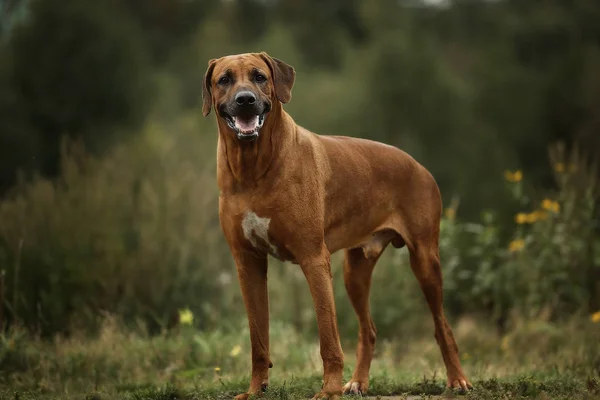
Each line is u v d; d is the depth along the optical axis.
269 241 6.98
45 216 11.42
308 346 10.39
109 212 11.75
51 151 31.48
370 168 7.76
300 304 12.23
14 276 10.63
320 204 7.05
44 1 32.38
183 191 12.45
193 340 9.91
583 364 8.84
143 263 11.45
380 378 8.36
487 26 43.12
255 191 6.84
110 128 31.69
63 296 10.89
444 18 44.56
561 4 40.16
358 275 8.12
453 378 7.84
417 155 30.41
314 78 32.59
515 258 12.63
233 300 12.02
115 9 35.69
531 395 6.96
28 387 8.28
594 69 34.03
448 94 32.28
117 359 9.16
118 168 12.90
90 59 32.16
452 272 13.22
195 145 17.33
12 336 9.35
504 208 16.95
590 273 12.38
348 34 45.56
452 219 13.47
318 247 6.96
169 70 37.03
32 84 31.92
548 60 38.00
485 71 35.66
